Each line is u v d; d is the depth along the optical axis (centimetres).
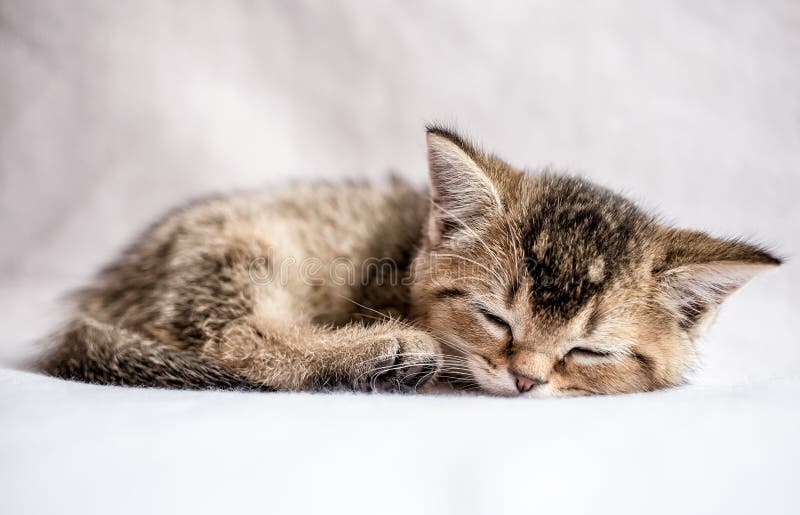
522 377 34
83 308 40
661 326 36
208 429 29
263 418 30
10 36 57
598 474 27
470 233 37
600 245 35
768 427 30
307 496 27
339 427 29
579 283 34
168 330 37
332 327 38
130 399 31
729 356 42
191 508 26
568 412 31
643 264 35
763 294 50
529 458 28
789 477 28
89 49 58
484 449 28
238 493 27
